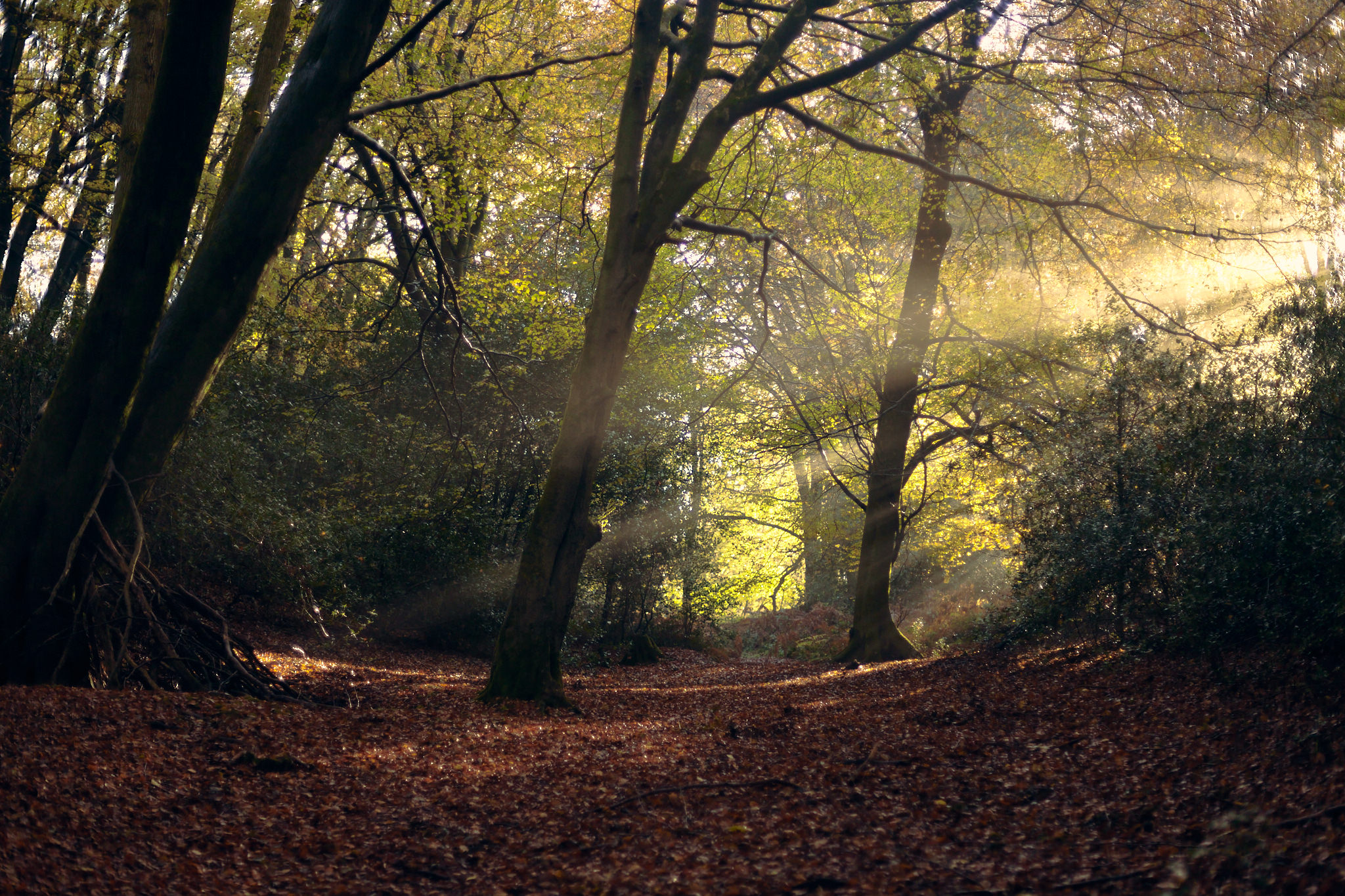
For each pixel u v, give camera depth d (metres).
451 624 18.78
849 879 4.46
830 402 19.84
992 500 18.31
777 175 17.03
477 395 19.81
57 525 8.77
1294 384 8.40
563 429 11.33
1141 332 13.03
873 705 10.98
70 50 15.31
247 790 6.33
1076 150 14.24
